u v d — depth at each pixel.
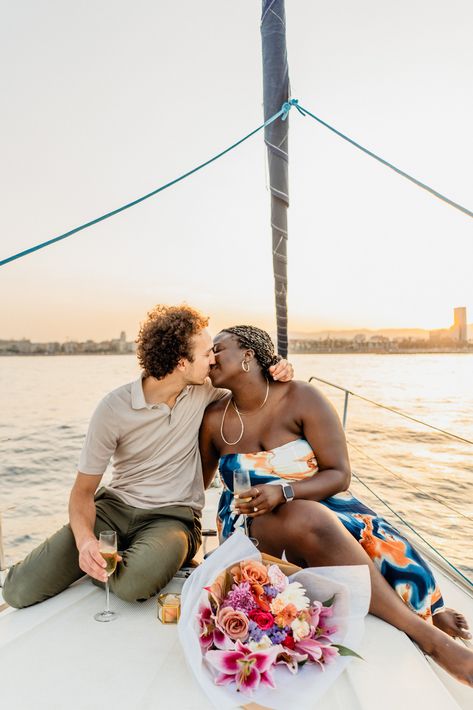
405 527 6.19
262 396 2.25
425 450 11.77
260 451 2.26
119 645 1.70
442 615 1.94
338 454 2.16
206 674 1.47
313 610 1.59
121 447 2.24
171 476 2.27
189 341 2.12
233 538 1.75
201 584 1.64
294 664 1.51
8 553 5.77
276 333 3.25
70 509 2.11
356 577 1.67
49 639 1.73
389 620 1.72
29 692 1.46
